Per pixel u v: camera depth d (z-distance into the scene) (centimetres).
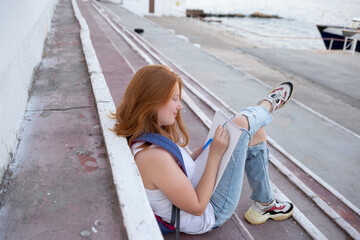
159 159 138
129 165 155
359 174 566
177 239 158
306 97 1089
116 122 189
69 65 396
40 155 187
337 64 1648
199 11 5716
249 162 220
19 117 221
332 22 6906
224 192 178
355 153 639
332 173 562
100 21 1140
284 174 397
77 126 228
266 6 9162
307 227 256
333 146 660
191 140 379
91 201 151
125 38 876
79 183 163
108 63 545
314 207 350
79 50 480
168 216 156
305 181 438
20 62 243
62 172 172
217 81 1080
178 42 1688
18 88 227
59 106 264
